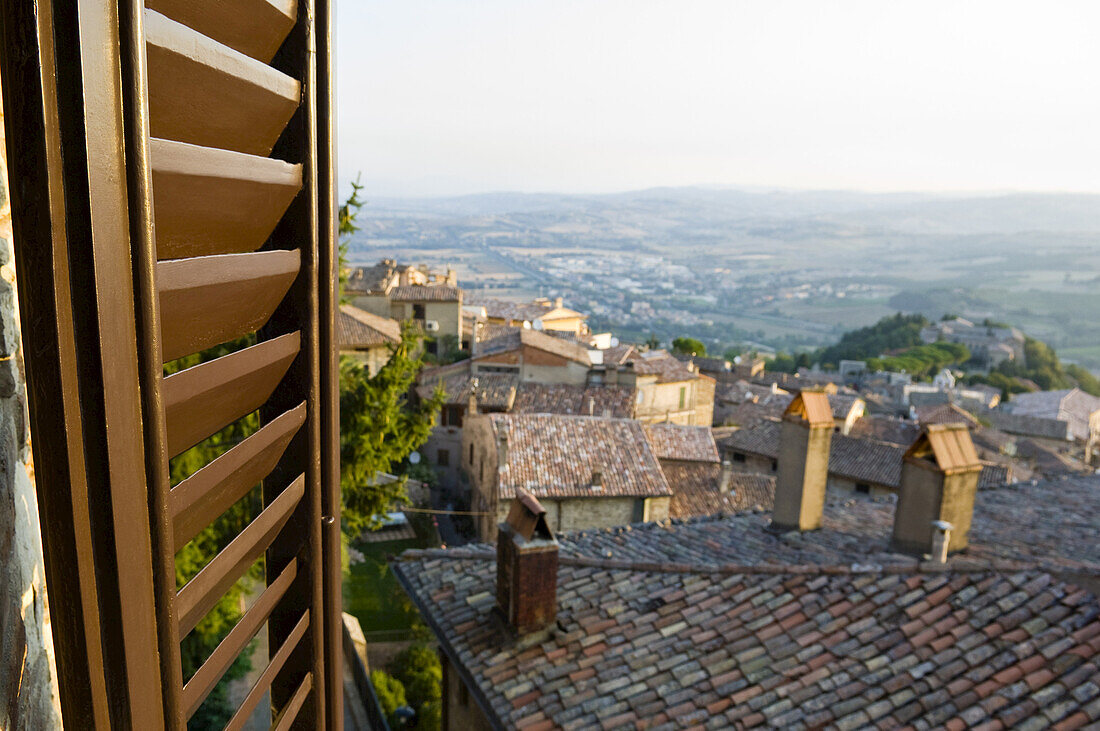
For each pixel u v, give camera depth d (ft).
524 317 187.73
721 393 169.27
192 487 3.26
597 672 22.39
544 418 73.51
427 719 42.27
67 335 2.28
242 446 3.79
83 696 2.47
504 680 22.76
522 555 23.61
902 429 137.28
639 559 28.68
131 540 2.68
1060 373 367.04
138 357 2.70
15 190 2.13
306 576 4.82
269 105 3.90
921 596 22.50
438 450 100.37
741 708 20.07
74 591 2.40
